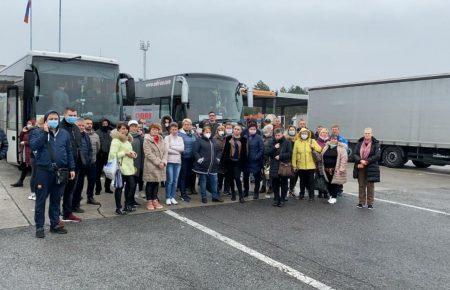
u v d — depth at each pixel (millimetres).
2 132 7859
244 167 9273
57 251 5547
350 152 20125
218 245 5953
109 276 4750
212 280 4691
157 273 4863
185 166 9023
